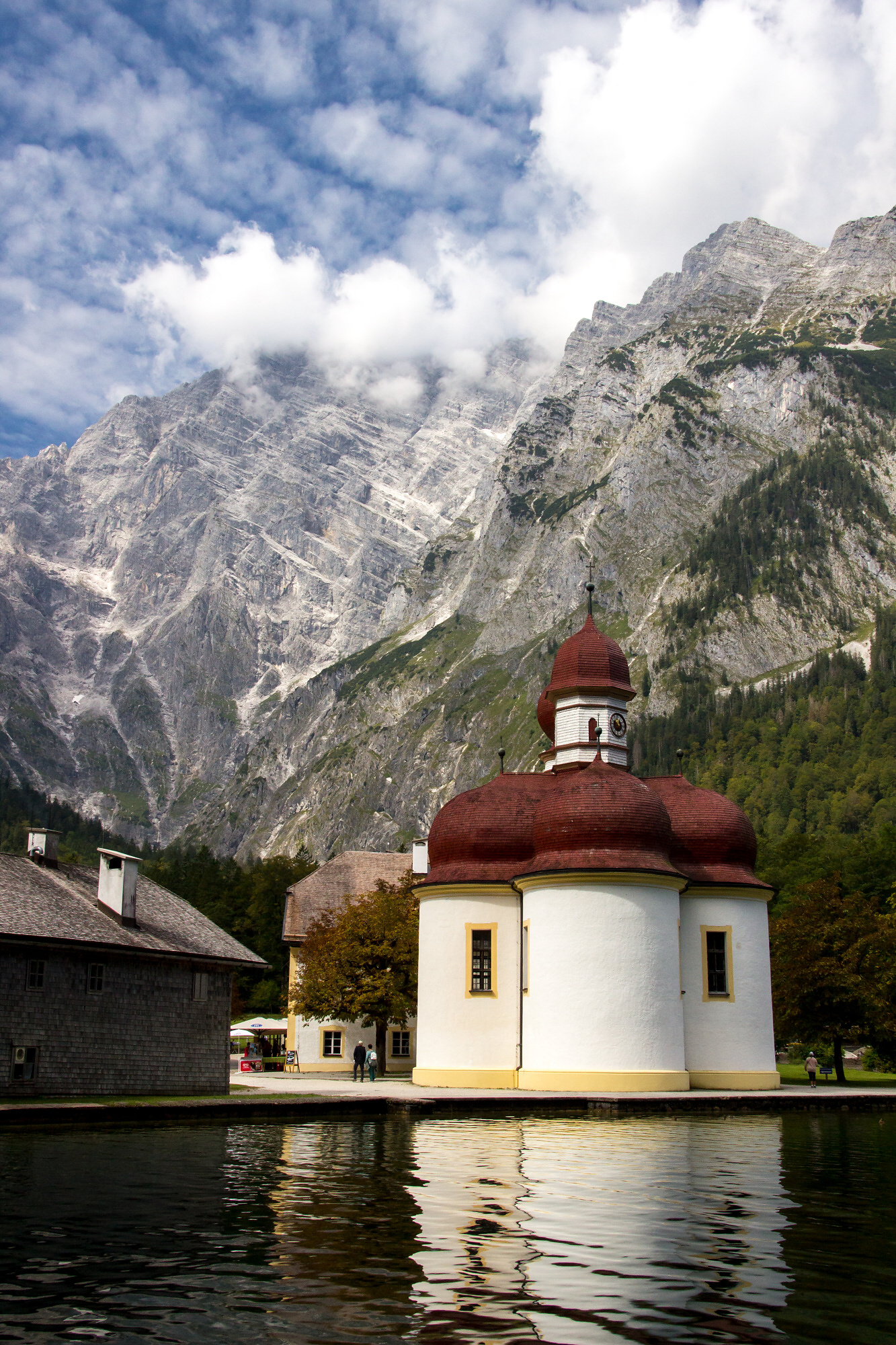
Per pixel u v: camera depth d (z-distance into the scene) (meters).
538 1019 59.62
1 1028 49.09
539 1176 29.48
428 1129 41.66
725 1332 16.22
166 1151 33.56
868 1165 32.53
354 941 80.69
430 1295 18.03
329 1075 80.81
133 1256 20.38
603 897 59.44
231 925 170.00
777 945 80.75
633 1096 53.44
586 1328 16.41
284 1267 19.67
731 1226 23.25
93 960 53.09
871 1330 16.33
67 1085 51.22
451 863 65.38
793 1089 65.81
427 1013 64.38
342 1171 29.98
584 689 70.31
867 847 160.50
